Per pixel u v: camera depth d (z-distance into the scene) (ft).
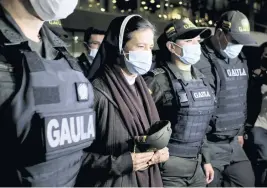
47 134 3.92
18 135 3.82
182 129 7.68
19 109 3.80
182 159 7.82
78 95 4.48
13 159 3.93
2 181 3.99
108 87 5.90
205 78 8.39
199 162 8.17
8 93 3.82
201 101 7.82
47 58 4.42
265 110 11.17
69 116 4.25
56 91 4.16
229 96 9.49
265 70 11.43
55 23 7.23
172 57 8.33
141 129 5.93
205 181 8.34
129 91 5.98
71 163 4.45
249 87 11.42
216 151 9.68
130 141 5.83
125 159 5.63
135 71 6.21
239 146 10.22
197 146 8.00
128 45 6.15
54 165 4.14
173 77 7.86
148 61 6.22
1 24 4.05
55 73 4.23
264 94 11.23
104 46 6.31
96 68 6.27
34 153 3.91
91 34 10.82
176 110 7.64
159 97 7.72
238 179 10.05
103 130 5.74
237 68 9.76
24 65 3.95
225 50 9.62
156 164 6.10
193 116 7.70
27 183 3.97
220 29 9.71
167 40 8.32
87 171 5.68
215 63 9.46
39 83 3.98
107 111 5.78
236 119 9.70
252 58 12.13
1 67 3.86
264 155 11.08
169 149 7.74
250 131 11.25
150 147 5.73
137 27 6.14
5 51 4.00
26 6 4.18
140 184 5.82
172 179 7.77
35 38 4.45
